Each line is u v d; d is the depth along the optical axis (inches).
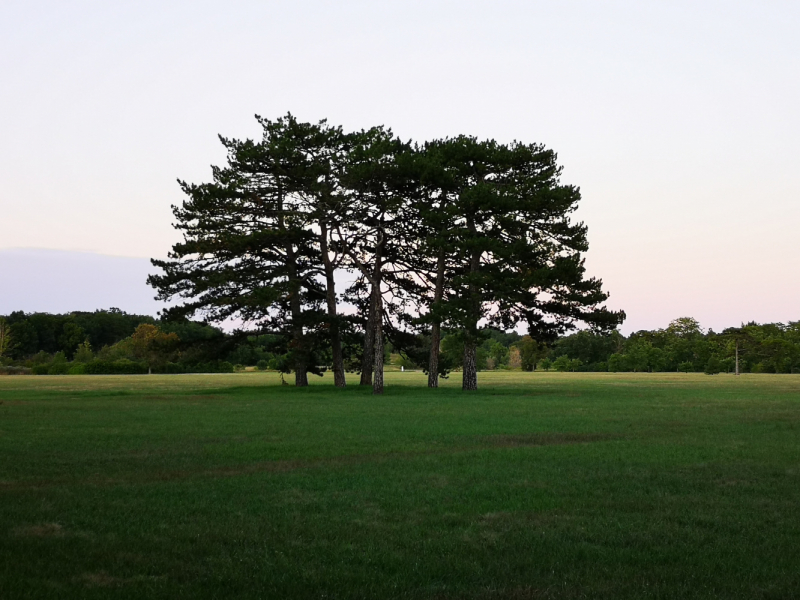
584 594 296.5
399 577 316.8
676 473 579.5
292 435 857.5
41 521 414.6
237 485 525.3
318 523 411.2
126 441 793.6
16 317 6122.1
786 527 402.0
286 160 1872.5
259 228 1907.0
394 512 439.2
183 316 1919.3
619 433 885.2
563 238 1808.6
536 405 1384.1
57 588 297.7
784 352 4606.3
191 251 1875.0
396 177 1846.7
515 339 7760.8
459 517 425.1
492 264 1786.4
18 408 1290.6
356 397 1652.3
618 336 5831.7
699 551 355.6
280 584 306.3
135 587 300.8
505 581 312.7
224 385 2298.2
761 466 614.2
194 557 346.0
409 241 1979.6
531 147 1859.0
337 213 1893.5
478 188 1706.4
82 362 4397.1
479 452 702.5
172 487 518.0
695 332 5910.4
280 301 1948.8
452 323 1749.5
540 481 542.9
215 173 1951.3
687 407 1342.3
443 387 2192.4
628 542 373.4
